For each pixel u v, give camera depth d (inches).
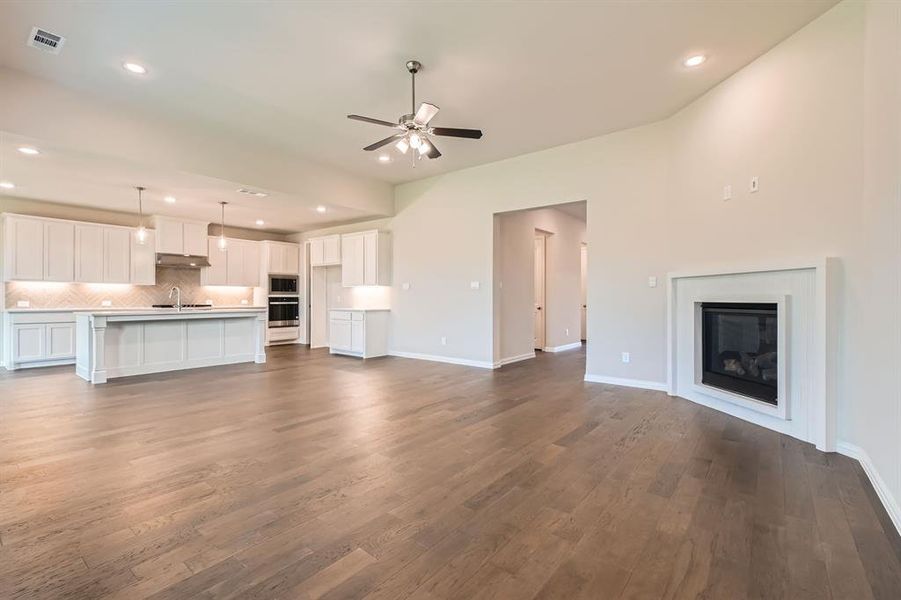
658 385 188.7
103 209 277.6
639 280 192.9
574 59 137.9
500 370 239.3
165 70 144.3
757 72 137.2
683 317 173.3
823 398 113.0
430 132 142.6
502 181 238.5
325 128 193.5
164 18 116.7
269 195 237.3
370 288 319.3
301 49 132.3
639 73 146.6
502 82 152.6
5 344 241.3
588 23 119.7
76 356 243.0
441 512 82.4
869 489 91.2
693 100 166.6
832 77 113.8
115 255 277.4
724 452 113.1
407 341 288.4
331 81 151.8
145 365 224.8
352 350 292.8
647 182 190.1
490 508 83.8
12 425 135.3
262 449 115.2
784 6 112.7
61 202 257.1
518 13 115.5
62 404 161.2
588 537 73.7
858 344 106.3
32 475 98.1
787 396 125.3
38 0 108.8
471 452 113.6
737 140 145.3
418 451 114.0
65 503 85.1
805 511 82.3
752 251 139.5
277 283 359.9
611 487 92.9
